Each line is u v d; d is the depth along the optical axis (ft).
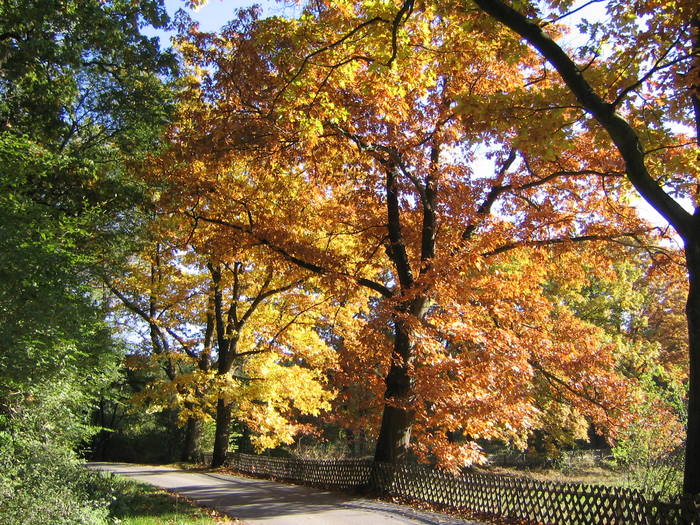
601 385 51.70
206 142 43.39
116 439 138.21
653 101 30.17
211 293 81.56
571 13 27.20
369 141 47.93
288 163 48.37
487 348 43.09
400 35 30.89
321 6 37.60
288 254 52.34
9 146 35.58
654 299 115.75
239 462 77.15
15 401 30.19
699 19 27.14
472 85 46.19
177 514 33.68
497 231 47.83
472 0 26.27
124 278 76.43
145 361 90.94
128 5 50.90
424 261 47.62
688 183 32.09
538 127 26.68
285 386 75.61
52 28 48.01
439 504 40.37
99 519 26.25
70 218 35.45
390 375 49.37
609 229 50.65
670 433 42.65
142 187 48.19
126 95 54.13
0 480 22.98
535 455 104.73
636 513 28.09
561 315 61.87
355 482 50.78
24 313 26.91
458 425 43.45
